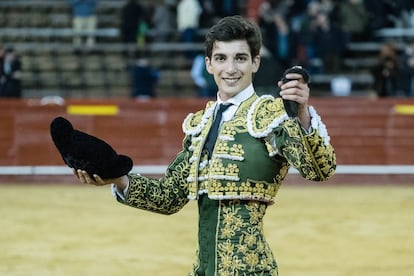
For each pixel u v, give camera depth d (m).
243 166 4.54
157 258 10.10
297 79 4.28
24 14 25.84
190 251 10.48
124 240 11.17
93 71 24.20
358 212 13.44
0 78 20.00
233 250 4.53
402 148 18.41
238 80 4.63
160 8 23.88
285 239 11.23
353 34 22.73
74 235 11.53
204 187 4.64
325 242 11.09
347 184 17.86
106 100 18.72
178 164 4.82
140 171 18.62
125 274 9.31
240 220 4.55
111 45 23.75
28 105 18.58
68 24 25.73
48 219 12.80
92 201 14.73
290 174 17.70
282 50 20.70
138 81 21.16
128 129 18.67
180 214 13.21
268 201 4.60
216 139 4.64
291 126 4.39
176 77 23.70
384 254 10.40
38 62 24.33
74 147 4.38
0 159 18.48
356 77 23.06
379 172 18.38
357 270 9.57
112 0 25.94
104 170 4.44
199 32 23.47
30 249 10.62
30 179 18.41
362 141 18.42
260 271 4.52
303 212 13.38
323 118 18.58
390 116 18.44
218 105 4.71
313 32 21.72
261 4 22.92
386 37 23.45
